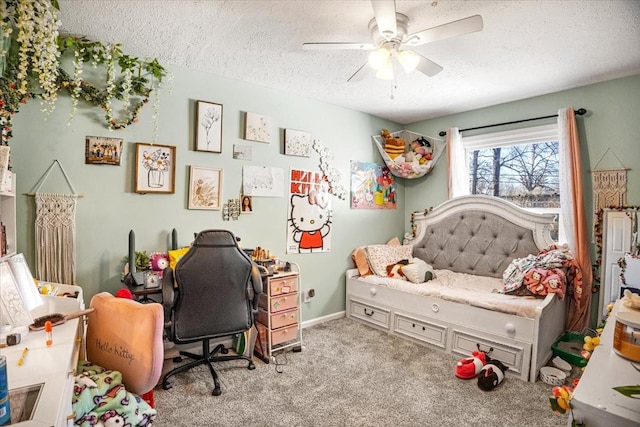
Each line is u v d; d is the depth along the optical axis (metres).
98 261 2.32
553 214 3.00
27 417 0.77
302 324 3.38
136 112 2.42
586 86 2.93
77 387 1.28
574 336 2.76
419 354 2.78
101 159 2.31
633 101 2.71
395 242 3.93
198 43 2.27
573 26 1.99
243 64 2.60
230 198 2.89
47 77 1.76
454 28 1.68
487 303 2.55
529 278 2.65
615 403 0.79
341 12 1.89
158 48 2.34
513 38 2.14
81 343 1.58
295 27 2.06
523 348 2.37
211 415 1.95
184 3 1.81
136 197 2.46
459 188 3.68
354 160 3.79
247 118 2.95
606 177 2.81
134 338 1.39
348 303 3.67
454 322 2.74
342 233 3.70
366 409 2.03
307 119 3.36
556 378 2.27
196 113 2.69
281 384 2.30
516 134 3.36
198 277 2.06
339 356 2.74
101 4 1.82
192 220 2.71
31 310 1.44
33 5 1.56
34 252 2.11
